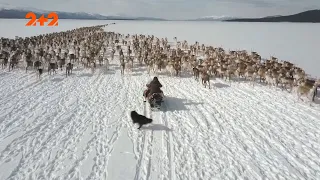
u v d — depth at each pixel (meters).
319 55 31.22
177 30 76.56
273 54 32.44
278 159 8.75
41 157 8.55
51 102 13.81
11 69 21.50
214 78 20.02
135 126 11.09
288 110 13.21
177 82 18.69
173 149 9.29
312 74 22.06
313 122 11.70
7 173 7.66
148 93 13.78
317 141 9.98
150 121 10.83
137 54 27.84
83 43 34.72
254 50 36.03
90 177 7.64
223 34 60.81
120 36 52.78
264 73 18.22
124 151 9.09
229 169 8.17
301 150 9.33
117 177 7.68
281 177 7.82
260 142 9.86
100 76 20.27
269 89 17.12
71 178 7.56
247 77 20.19
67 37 43.09
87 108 13.06
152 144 9.65
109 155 8.83
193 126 11.20
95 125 11.09
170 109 13.26
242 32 64.94
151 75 20.78
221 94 15.91
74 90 16.23
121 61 22.91
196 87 17.45
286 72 18.75
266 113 12.78
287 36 52.38
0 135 9.91
